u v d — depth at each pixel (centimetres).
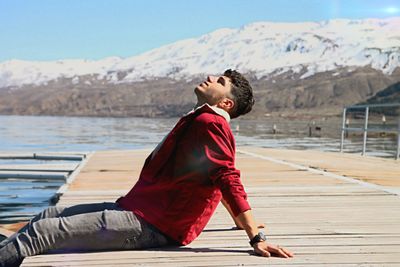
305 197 523
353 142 3516
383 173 789
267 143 3212
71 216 292
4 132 4997
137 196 299
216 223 391
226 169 285
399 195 536
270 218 413
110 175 735
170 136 287
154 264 277
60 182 909
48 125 7925
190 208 296
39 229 286
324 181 662
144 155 1095
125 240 294
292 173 758
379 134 5300
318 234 355
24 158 1149
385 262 286
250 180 674
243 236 343
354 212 441
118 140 3578
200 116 285
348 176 743
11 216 644
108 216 289
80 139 3694
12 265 287
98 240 291
